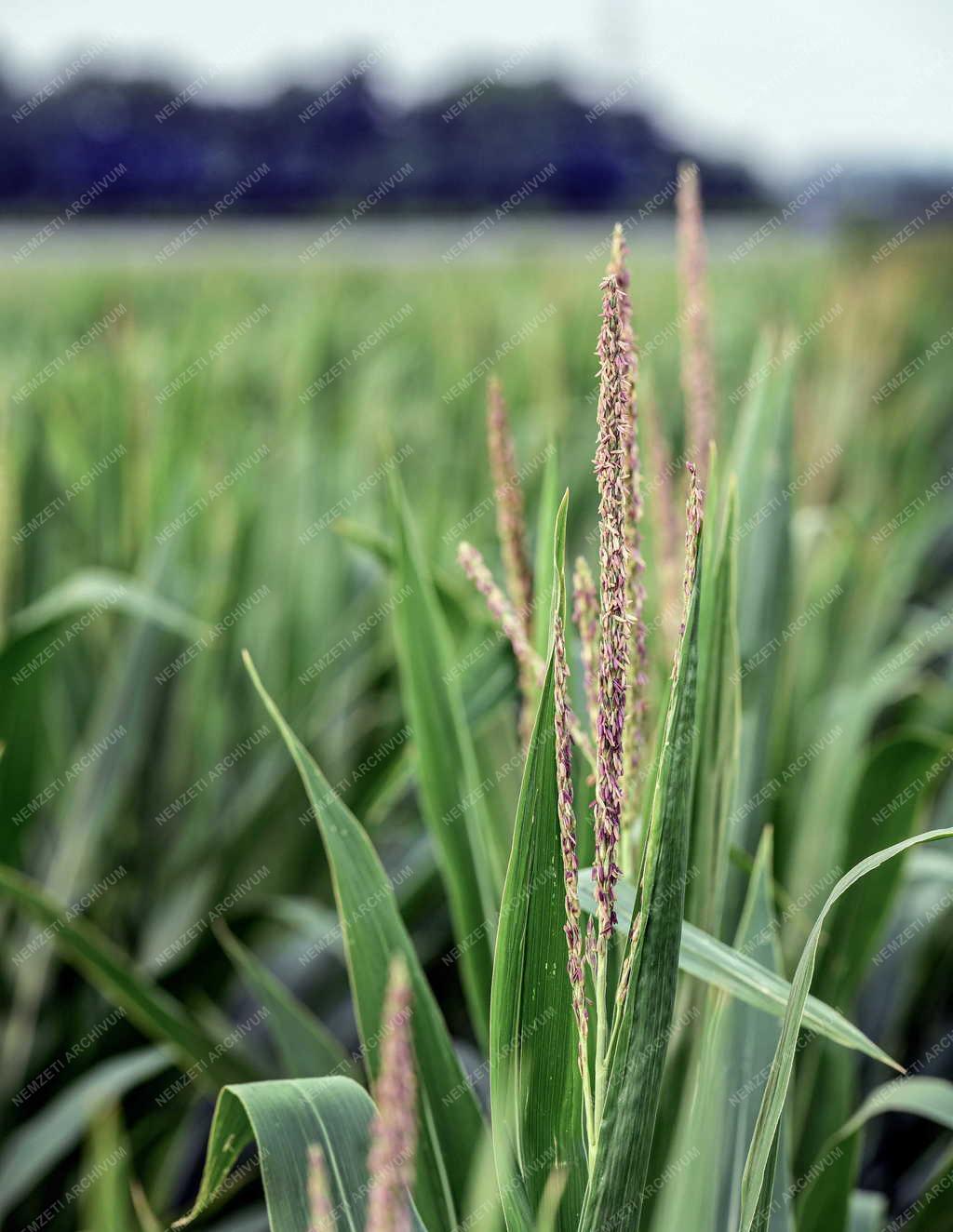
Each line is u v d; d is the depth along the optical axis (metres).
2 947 2.23
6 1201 1.66
